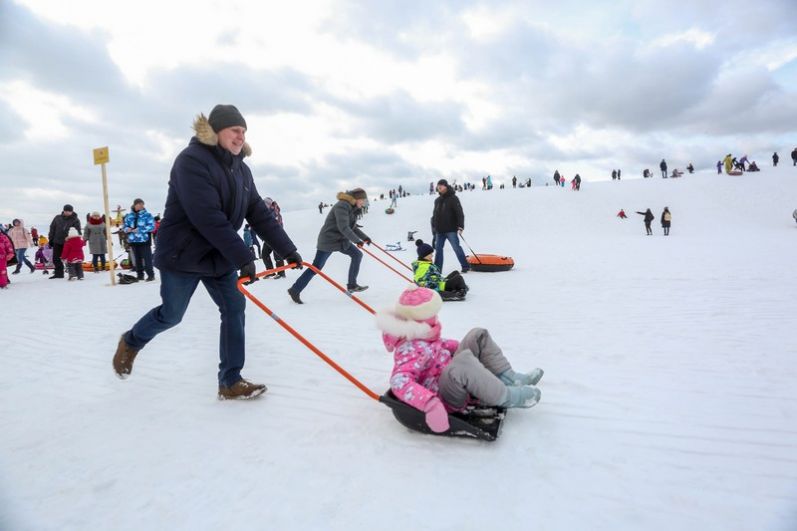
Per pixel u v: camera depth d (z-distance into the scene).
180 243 2.86
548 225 28.95
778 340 3.83
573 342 4.11
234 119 2.85
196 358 4.19
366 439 2.48
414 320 2.54
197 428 2.72
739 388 2.91
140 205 10.57
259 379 3.52
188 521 1.88
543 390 3.03
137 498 2.06
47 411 3.10
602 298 6.14
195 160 2.78
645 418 2.57
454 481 2.05
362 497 1.97
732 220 26.64
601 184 37.50
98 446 2.56
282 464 2.27
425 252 6.56
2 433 2.78
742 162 36.12
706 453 2.20
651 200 31.48
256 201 3.31
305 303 6.82
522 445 2.33
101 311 6.88
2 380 3.80
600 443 2.33
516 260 12.44
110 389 3.47
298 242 31.42
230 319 3.12
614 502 1.86
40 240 17.56
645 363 3.45
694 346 3.81
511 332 4.58
